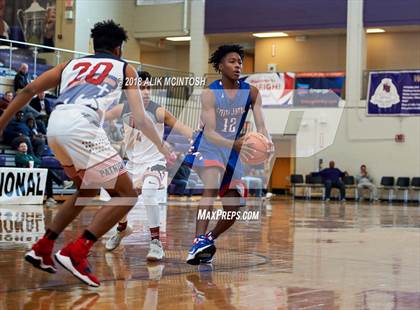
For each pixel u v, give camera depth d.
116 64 4.24
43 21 22.75
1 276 4.46
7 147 15.04
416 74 21.88
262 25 23.77
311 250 6.52
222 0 24.11
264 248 6.65
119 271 4.82
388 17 22.27
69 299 3.70
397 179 21.89
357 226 10.05
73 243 4.00
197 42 24.33
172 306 3.57
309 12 23.22
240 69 5.16
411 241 7.57
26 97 4.21
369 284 4.46
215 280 4.51
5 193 13.39
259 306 3.62
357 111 22.47
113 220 4.10
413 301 3.86
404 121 22.03
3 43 18.70
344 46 24.27
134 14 25.03
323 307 3.63
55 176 14.16
